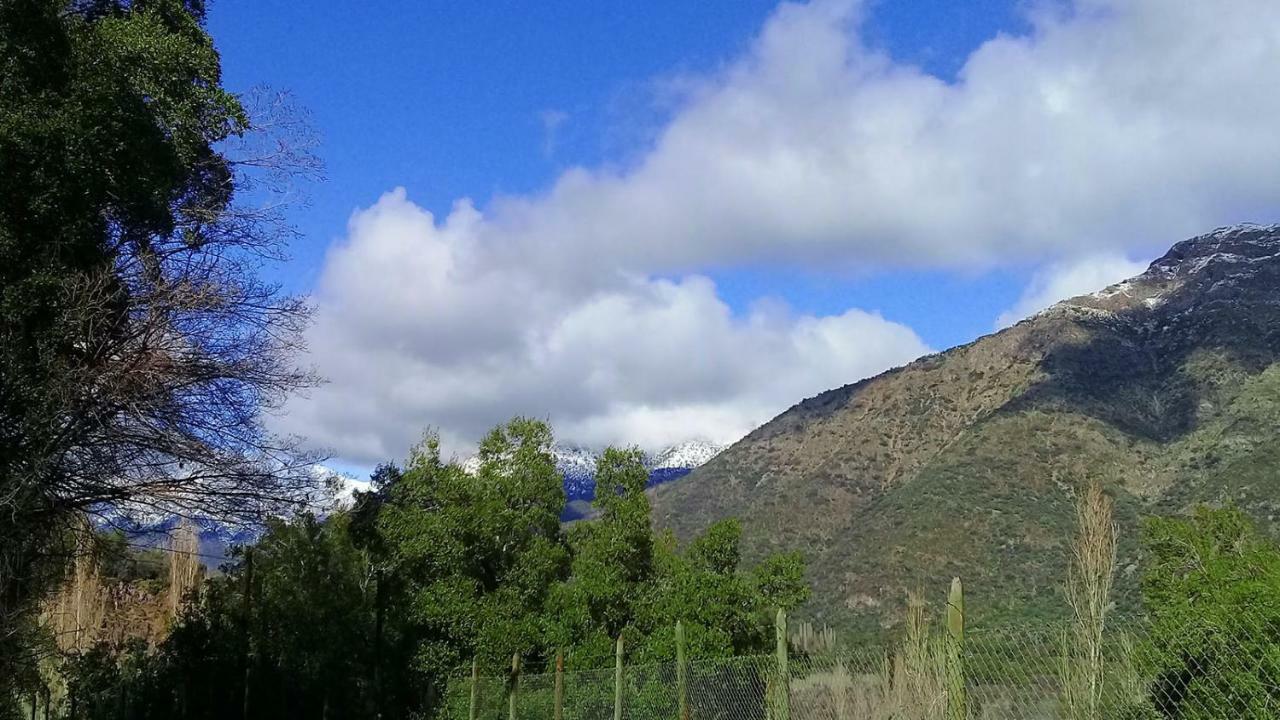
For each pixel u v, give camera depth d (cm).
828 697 906
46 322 1222
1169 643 620
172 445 1334
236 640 2169
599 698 1429
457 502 2356
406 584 2338
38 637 1532
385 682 2141
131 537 1477
